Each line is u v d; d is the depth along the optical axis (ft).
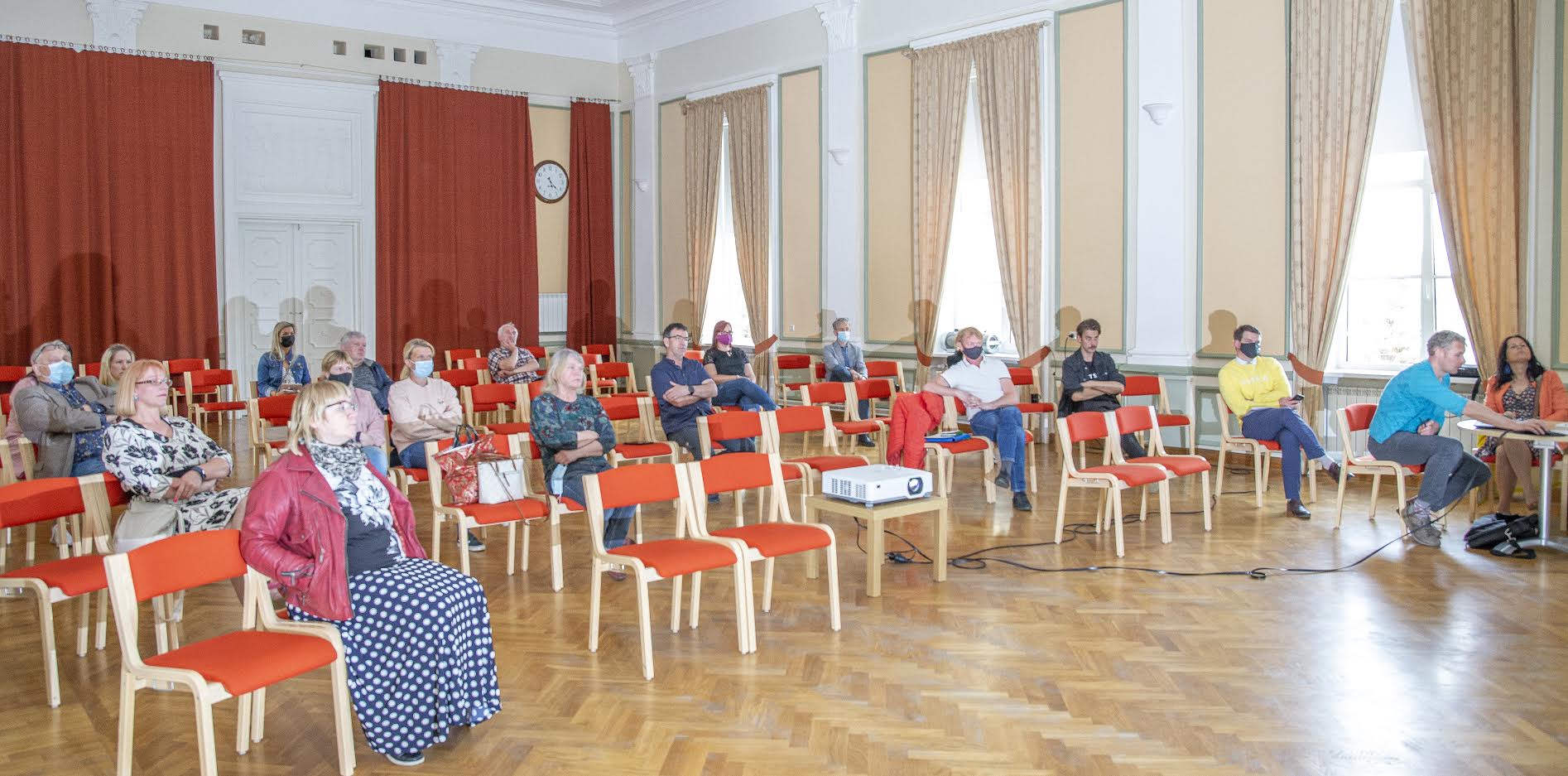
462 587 10.49
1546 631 13.30
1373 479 20.24
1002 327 32.22
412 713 9.86
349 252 38.75
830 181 35.14
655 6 40.86
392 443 19.86
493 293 40.98
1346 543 17.92
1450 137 22.36
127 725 9.00
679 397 20.89
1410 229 24.25
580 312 43.45
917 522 19.93
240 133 36.04
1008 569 16.52
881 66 33.47
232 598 15.38
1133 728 10.57
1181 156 26.55
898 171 33.19
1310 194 24.52
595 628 12.90
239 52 35.94
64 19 33.09
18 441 18.02
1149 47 26.99
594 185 43.42
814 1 35.06
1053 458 27.09
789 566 16.85
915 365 33.12
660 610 14.61
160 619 12.01
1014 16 29.73
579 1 40.86
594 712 11.12
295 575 9.64
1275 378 21.54
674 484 13.71
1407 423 18.45
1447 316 23.71
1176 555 17.26
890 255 33.65
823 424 19.63
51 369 18.03
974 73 30.86
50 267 32.99
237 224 36.14
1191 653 12.66
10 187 32.35
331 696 11.75
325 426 10.41
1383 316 24.79
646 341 43.19
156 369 13.43
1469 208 22.26
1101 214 28.32
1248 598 14.85
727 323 29.25
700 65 39.93
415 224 38.91
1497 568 16.26
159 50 34.53
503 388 23.70
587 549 18.17
